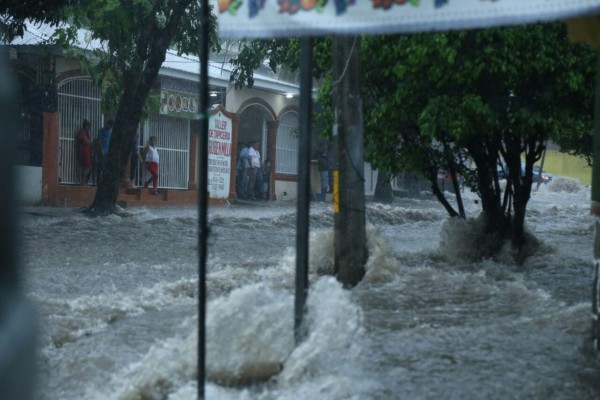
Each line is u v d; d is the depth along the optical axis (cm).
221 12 799
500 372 841
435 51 1428
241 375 809
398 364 866
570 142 2314
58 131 3388
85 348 1002
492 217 1673
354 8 759
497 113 1458
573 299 1252
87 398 816
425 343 953
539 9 700
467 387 793
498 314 1130
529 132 1484
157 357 850
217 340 816
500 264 1605
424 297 1238
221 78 4166
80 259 1816
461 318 1102
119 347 1006
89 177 3578
